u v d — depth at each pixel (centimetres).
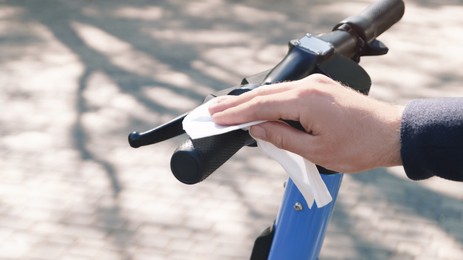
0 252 343
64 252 346
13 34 619
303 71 111
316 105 91
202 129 89
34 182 399
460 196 406
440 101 91
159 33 636
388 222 380
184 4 722
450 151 88
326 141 91
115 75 540
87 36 622
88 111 481
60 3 705
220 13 700
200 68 561
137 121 471
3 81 521
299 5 736
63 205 380
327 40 123
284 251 127
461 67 591
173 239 358
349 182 412
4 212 373
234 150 94
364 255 354
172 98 506
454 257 355
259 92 93
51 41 606
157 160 426
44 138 445
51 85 518
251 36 640
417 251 359
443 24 696
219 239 360
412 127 90
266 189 403
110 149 436
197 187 401
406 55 609
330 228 372
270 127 92
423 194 406
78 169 413
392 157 92
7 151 429
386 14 136
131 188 397
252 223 373
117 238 357
